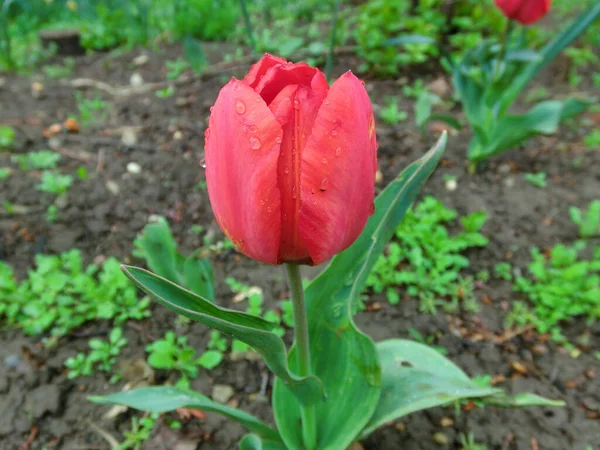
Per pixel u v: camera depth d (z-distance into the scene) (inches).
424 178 7.2
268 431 8.2
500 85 15.3
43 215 15.3
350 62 23.7
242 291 13.1
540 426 10.1
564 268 13.3
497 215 15.5
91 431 10.2
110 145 18.4
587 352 11.7
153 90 22.1
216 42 27.1
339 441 7.5
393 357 8.4
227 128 4.6
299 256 5.2
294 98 4.6
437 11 25.9
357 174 4.8
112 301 12.5
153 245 10.0
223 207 5.0
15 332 12.1
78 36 26.9
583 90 22.4
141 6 26.2
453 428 10.1
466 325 12.3
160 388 7.5
